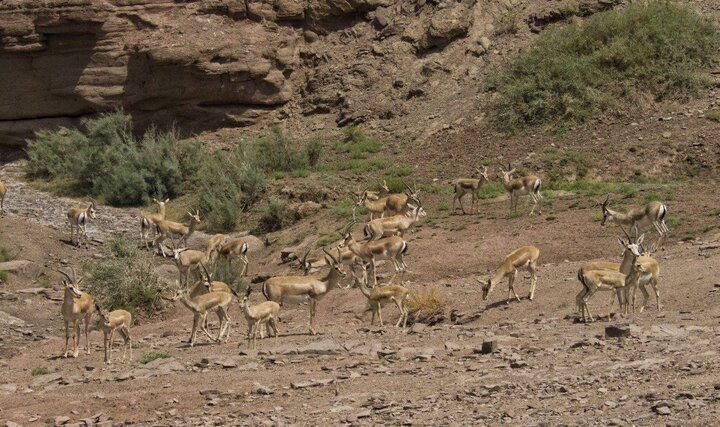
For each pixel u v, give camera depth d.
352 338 21.05
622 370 15.55
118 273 28.25
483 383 15.66
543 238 29.72
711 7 47.59
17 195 44.38
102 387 18.08
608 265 21.06
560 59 43.72
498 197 36.22
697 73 42.81
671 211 31.19
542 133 41.66
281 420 14.59
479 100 45.25
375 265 29.19
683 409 12.97
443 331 21.03
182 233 34.88
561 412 13.55
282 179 41.34
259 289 29.34
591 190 35.34
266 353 19.59
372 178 40.66
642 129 40.28
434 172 40.62
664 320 19.64
